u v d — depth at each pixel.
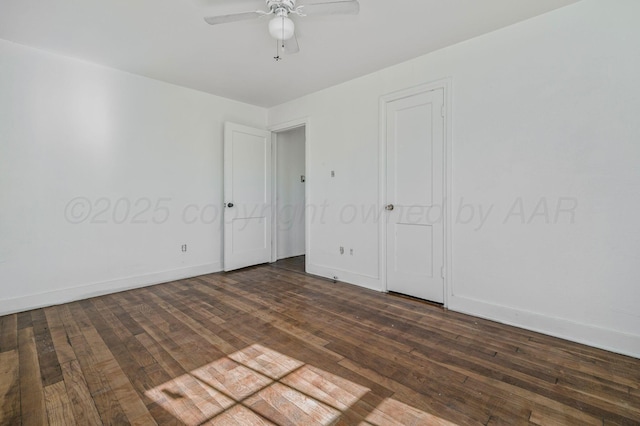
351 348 2.06
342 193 3.71
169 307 2.83
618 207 2.01
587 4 2.09
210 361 1.90
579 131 2.14
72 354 1.97
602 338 2.07
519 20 2.35
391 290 3.27
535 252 2.33
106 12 2.23
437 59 2.84
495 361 1.90
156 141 3.59
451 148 2.76
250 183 4.42
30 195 2.79
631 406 1.48
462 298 2.72
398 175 3.17
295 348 2.06
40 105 2.82
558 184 2.23
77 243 3.05
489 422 1.38
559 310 2.24
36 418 1.40
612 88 2.02
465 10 2.22
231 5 2.17
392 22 2.38
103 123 3.20
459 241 2.73
